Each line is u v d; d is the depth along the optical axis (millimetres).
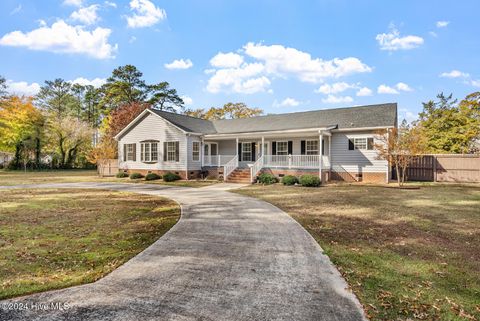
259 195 12211
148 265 4191
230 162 19500
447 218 7496
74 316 2756
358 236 5801
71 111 51281
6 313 2816
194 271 3947
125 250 4945
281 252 4773
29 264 4254
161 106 43875
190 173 21094
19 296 3199
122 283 3553
